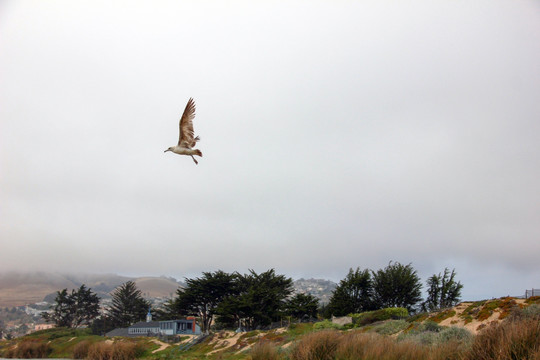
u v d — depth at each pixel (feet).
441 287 248.73
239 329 241.96
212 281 283.59
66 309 451.94
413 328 114.52
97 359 171.94
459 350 57.47
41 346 239.30
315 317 263.08
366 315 180.96
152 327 301.22
